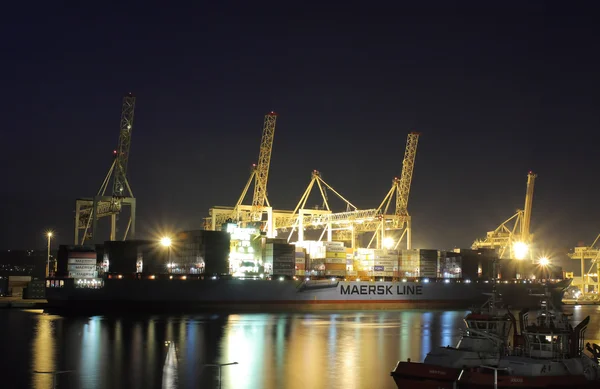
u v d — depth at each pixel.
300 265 140.38
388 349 72.50
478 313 44.94
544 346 42.00
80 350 70.88
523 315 44.69
